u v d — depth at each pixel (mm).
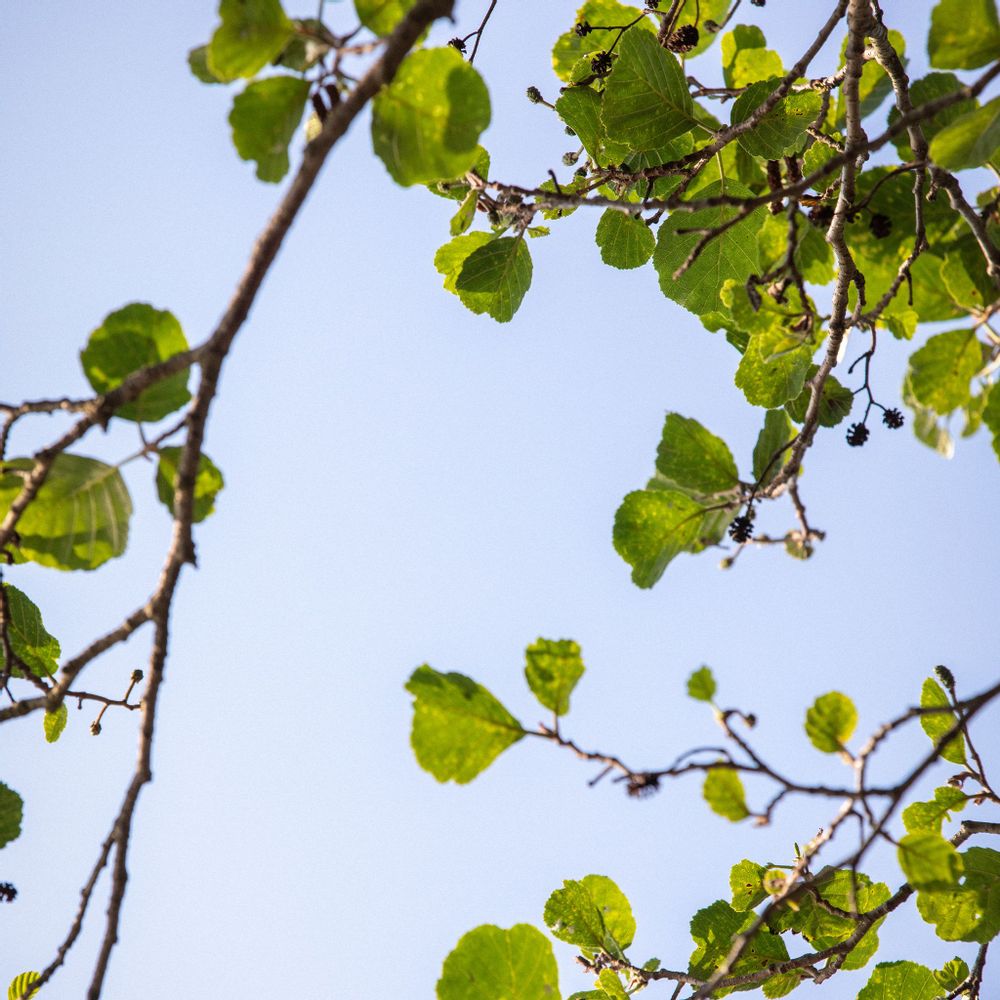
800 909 3496
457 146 2264
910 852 2270
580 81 3893
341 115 1975
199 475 2428
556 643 2402
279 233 1982
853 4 2732
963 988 3496
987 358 2537
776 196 2383
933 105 2242
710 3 4332
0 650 3123
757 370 3119
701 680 2229
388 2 2197
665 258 3682
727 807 2150
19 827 2924
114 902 2164
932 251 2908
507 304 3883
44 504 2363
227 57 2137
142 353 2334
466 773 2385
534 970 2717
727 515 3170
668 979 3398
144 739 2180
